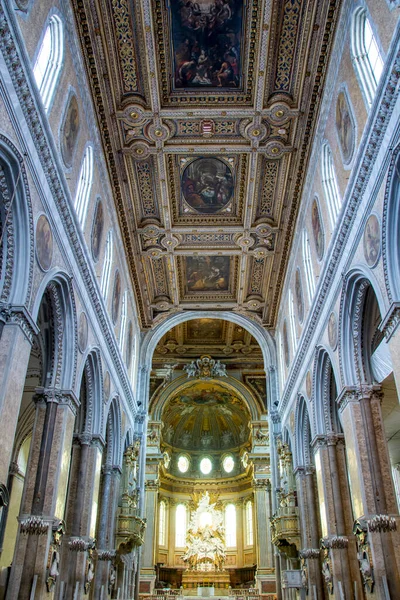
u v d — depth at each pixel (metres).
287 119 18.17
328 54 15.68
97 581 19.94
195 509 44.09
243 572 41.03
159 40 15.83
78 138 15.15
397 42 10.34
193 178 21.38
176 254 24.70
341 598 16.05
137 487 25.73
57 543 13.28
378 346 15.51
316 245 18.64
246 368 37.97
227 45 16.33
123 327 23.62
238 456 45.25
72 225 13.91
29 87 10.34
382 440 14.40
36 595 12.20
